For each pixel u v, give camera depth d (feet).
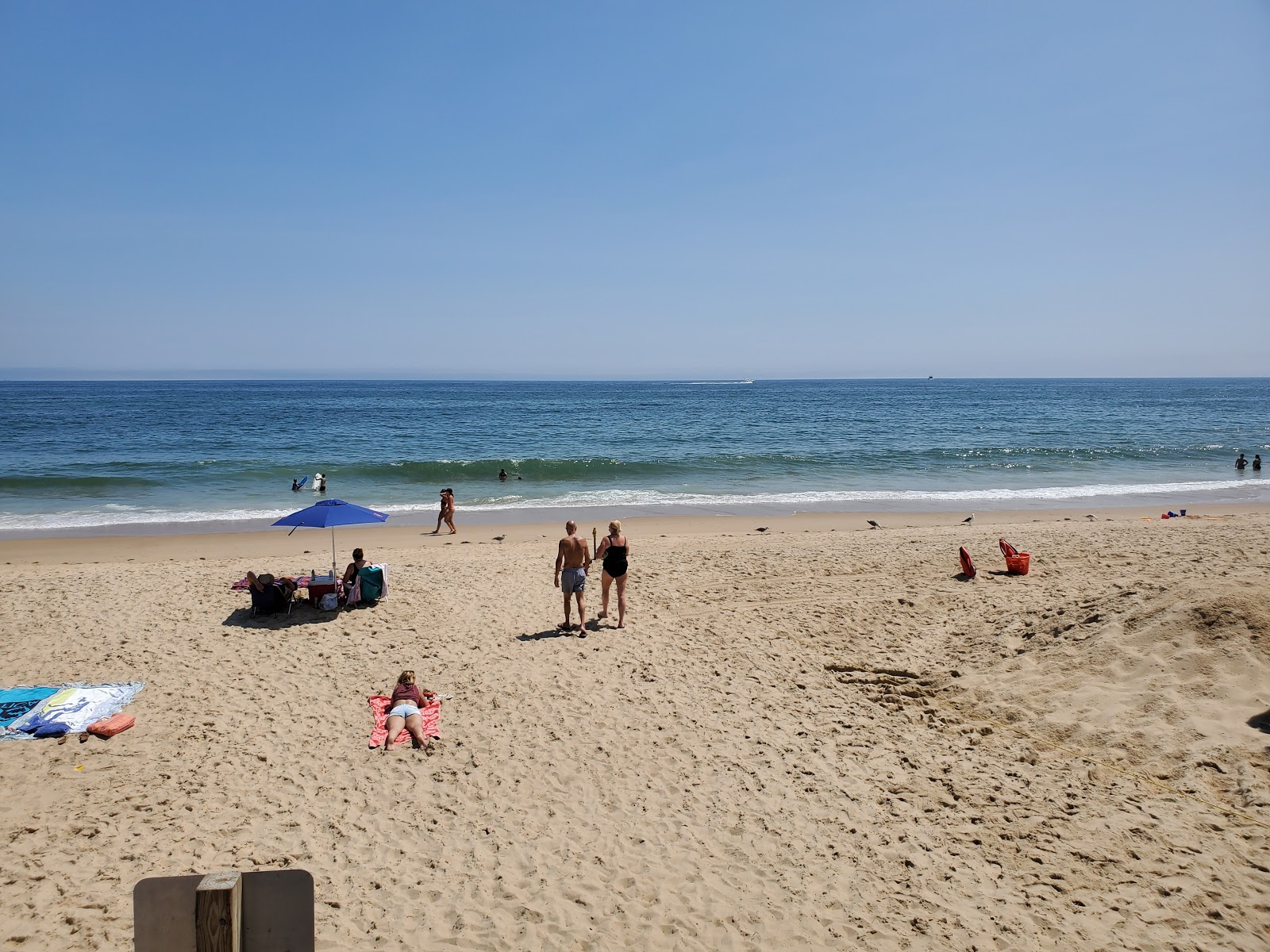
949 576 43.45
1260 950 14.90
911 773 22.54
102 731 24.66
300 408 263.08
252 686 28.94
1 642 33.06
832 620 36.45
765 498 84.43
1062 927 15.98
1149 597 29.94
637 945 15.99
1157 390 529.04
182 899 7.85
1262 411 263.70
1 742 24.20
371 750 24.31
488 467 102.68
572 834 19.92
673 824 20.27
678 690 28.73
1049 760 22.47
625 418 217.56
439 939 16.16
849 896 17.31
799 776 22.57
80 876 17.88
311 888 7.82
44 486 87.71
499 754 24.07
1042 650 29.32
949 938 15.87
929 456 122.01
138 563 50.96
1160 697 23.81
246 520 70.69
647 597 40.60
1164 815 19.25
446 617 37.09
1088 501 84.28
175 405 281.74
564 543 34.45
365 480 96.99
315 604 37.99
